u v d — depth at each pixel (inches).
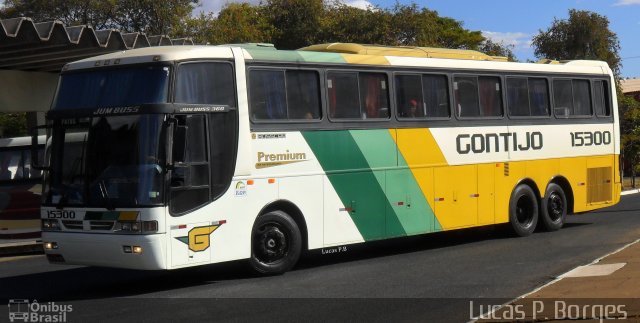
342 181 510.9
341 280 459.2
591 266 464.1
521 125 644.1
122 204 414.9
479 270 484.7
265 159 467.2
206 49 445.4
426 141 566.6
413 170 556.1
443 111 582.9
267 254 472.7
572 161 693.3
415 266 509.7
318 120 499.2
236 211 449.4
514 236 651.5
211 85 444.5
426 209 564.7
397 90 551.2
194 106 429.7
